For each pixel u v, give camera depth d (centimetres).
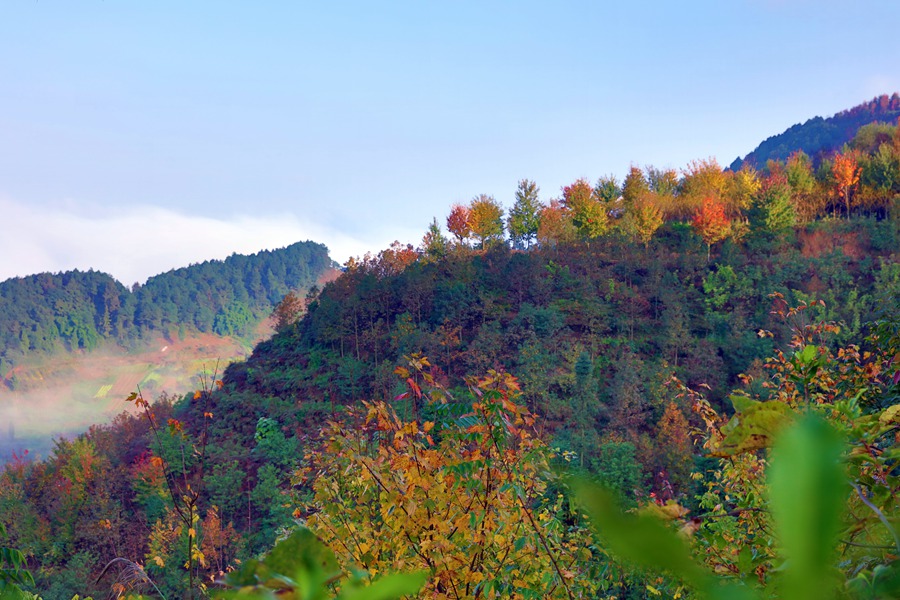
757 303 6781
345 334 7100
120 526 3778
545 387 4991
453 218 9031
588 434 3950
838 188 8794
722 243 8156
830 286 6662
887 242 7306
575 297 7112
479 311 7031
